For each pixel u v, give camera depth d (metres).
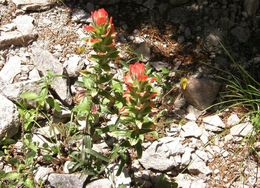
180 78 1.34
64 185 1.13
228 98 1.31
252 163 1.20
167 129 1.26
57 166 1.18
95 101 1.15
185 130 1.25
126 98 1.05
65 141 1.20
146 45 1.38
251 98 1.28
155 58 1.37
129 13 1.45
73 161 1.16
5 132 1.19
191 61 1.37
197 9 1.45
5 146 1.18
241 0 1.45
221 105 1.30
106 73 1.18
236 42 1.40
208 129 1.26
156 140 1.22
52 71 1.30
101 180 1.14
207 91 1.30
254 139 1.22
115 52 1.10
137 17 1.45
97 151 1.18
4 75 1.31
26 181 1.12
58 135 1.22
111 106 1.20
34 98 1.20
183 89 1.31
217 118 1.27
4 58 1.35
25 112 1.22
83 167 1.15
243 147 1.22
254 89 1.29
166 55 1.38
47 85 1.21
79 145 1.20
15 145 1.21
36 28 1.41
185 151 1.21
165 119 1.28
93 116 1.18
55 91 1.28
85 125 1.22
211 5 1.45
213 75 1.34
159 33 1.42
